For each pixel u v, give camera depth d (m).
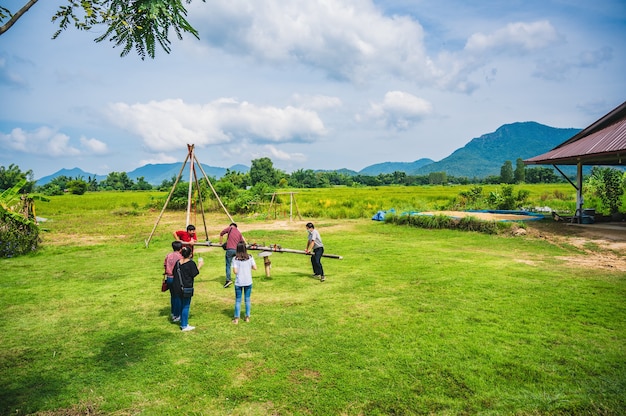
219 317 6.67
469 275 9.12
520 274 9.15
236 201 30.28
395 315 6.53
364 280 8.96
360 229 18.89
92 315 6.87
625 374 4.46
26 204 15.05
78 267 10.96
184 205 32.97
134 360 5.07
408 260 11.10
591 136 17.42
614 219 18.84
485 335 5.61
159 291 8.42
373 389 4.27
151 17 3.04
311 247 9.20
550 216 21.17
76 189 68.88
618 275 8.91
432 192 58.62
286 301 7.48
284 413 3.86
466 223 17.08
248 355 5.14
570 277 8.79
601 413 3.77
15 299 7.83
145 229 20.69
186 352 5.28
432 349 5.19
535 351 5.08
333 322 6.27
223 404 4.04
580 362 4.76
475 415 3.78
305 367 4.79
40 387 4.43
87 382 4.52
